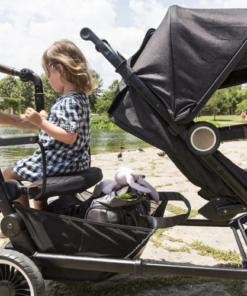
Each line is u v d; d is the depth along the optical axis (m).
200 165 1.51
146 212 1.71
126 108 1.56
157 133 1.49
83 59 1.78
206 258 2.05
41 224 1.47
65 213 1.61
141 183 1.74
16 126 1.70
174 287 1.73
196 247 2.20
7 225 1.45
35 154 1.63
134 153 8.19
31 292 1.39
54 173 1.55
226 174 1.47
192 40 1.43
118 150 9.42
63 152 1.57
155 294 1.66
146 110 1.51
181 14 1.47
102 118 28.52
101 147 10.48
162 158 6.92
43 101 1.97
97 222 1.45
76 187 1.51
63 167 1.56
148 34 1.68
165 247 2.22
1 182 1.47
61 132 1.49
